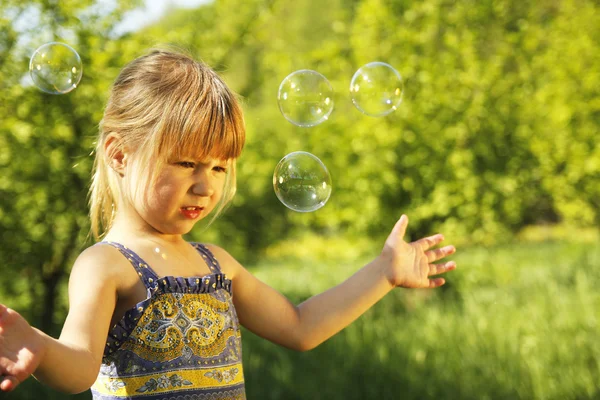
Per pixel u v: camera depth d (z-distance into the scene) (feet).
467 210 20.26
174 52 4.50
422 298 19.57
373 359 12.74
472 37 20.30
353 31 20.24
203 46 15.52
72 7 13.55
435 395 11.51
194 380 3.93
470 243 23.73
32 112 13.61
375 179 19.92
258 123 22.07
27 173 14.12
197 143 4.02
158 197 4.04
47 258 14.94
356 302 4.92
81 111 14.01
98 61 13.35
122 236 4.19
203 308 4.11
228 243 21.98
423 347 13.46
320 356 13.10
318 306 4.91
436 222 20.75
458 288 20.18
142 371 3.85
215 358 4.06
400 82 7.52
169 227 4.14
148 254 4.11
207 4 17.16
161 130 4.00
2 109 13.32
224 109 4.18
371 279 5.01
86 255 3.99
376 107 7.47
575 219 26.63
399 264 5.06
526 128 21.62
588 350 12.73
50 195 14.47
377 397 11.63
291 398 11.62
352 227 20.99
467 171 19.97
